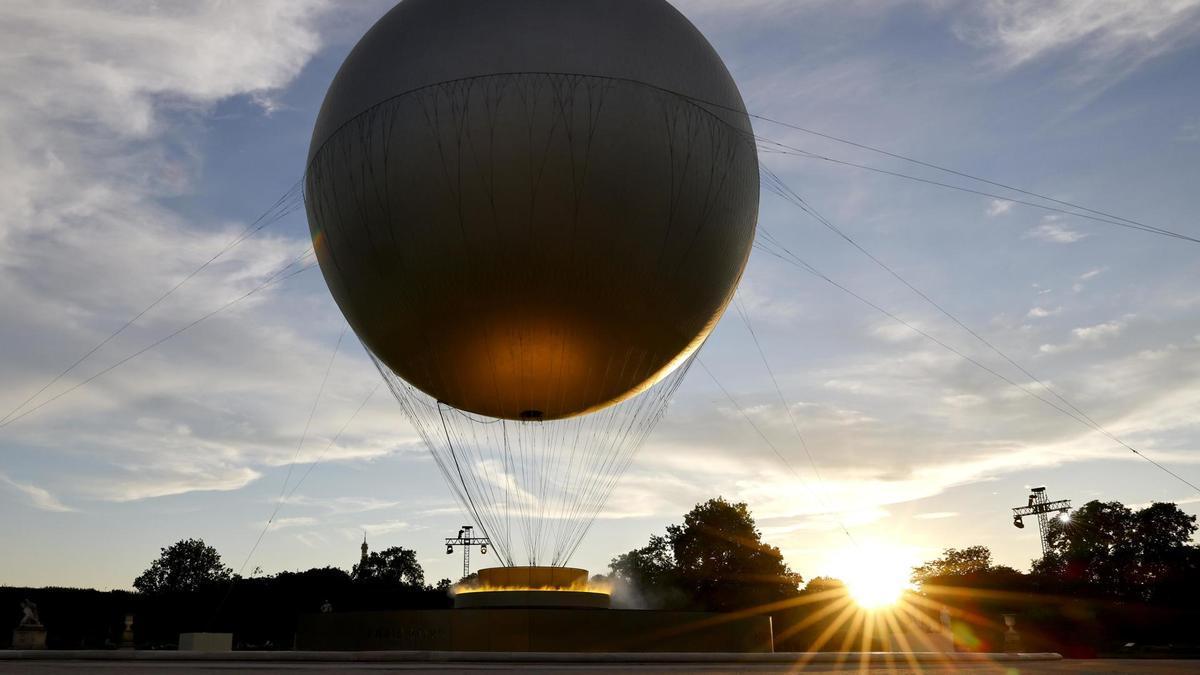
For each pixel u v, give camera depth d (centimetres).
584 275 2325
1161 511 8331
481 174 2205
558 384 2684
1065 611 7219
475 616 2453
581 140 2202
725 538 7638
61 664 1978
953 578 7919
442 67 2264
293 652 2169
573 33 2280
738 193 2512
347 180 2381
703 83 2434
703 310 2642
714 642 2642
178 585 12494
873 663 2569
